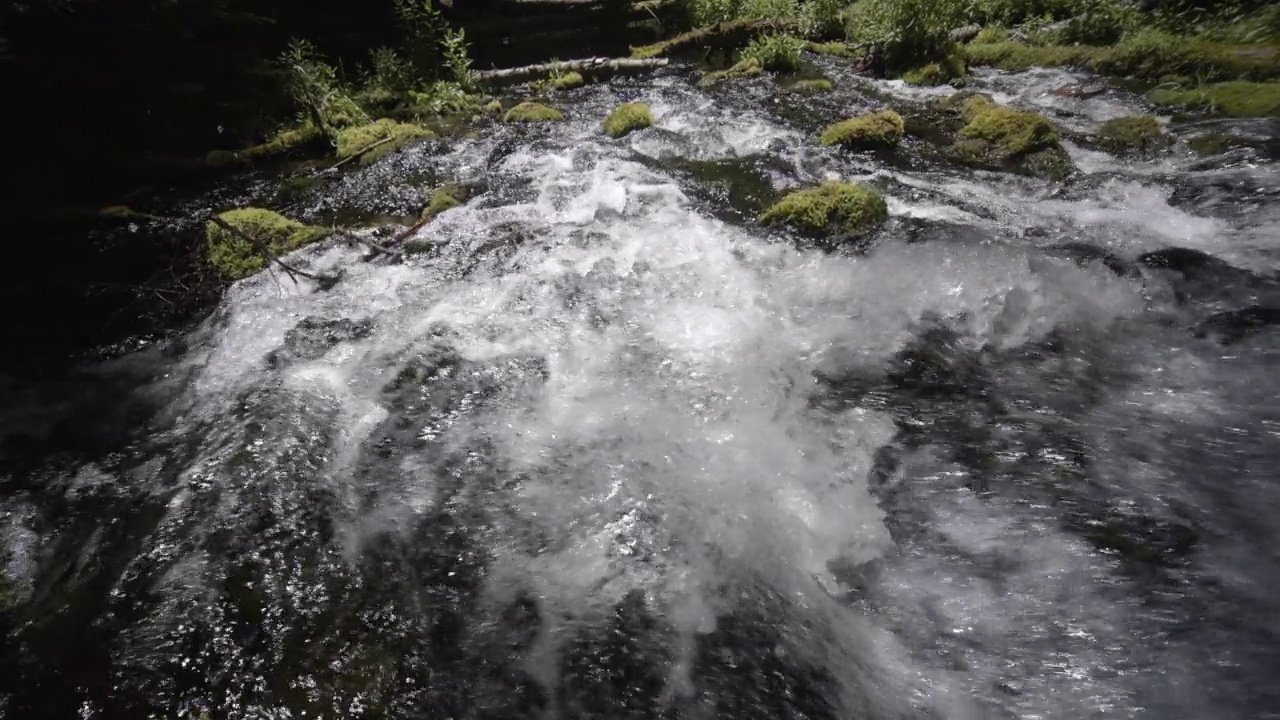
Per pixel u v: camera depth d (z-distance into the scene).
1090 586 2.78
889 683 2.57
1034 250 4.88
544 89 9.12
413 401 4.06
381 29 9.44
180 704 2.59
